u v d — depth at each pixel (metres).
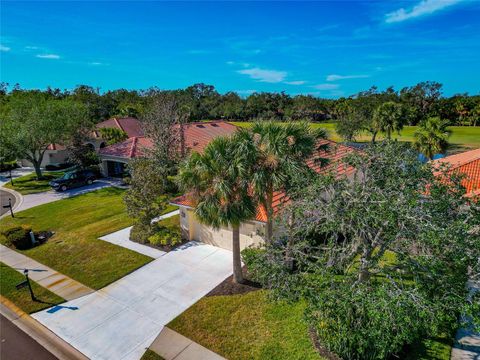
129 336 9.48
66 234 17.19
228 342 8.99
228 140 10.31
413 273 7.00
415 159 8.12
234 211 9.98
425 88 73.25
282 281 8.54
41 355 8.94
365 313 6.70
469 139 52.44
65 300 11.36
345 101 74.06
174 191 23.17
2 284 12.52
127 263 13.67
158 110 27.47
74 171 27.91
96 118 60.38
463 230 6.42
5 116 28.02
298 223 9.18
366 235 7.84
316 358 8.08
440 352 8.30
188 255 14.18
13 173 33.75
